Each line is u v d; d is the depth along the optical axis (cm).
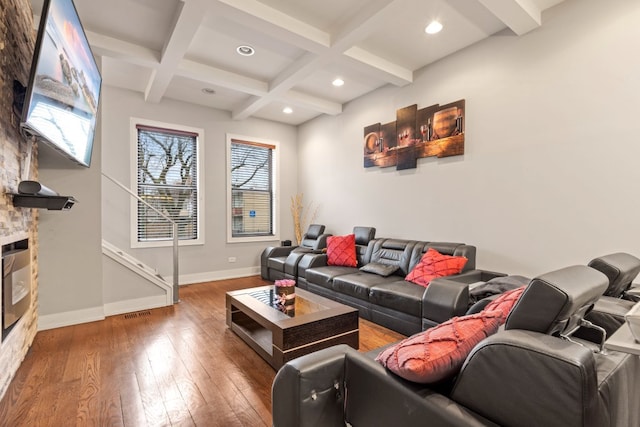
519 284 234
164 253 469
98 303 321
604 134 246
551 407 75
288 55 347
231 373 218
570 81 263
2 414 173
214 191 516
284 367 119
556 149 272
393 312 290
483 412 87
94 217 320
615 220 241
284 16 273
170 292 375
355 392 118
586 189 256
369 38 318
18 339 221
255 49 335
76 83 229
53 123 200
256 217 569
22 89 216
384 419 106
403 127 404
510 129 302
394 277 351
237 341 271
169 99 471
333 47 302
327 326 233
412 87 393
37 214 286
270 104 498
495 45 312
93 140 300
